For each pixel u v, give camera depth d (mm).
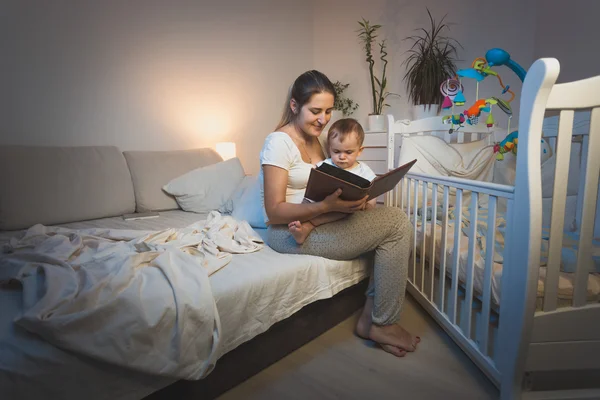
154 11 2432
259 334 1149
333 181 1005
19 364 668
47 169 1778
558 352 959
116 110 2299
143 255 1005
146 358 795
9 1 1832
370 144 2971
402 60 3227
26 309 759
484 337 1084
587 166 881
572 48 2121
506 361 971
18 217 1641
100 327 755
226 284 993
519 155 879
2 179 1637
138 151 2225
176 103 2619
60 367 707
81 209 1836
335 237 1210
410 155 1854
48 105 2014
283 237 1266
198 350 877
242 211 1771
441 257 1320
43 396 693
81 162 1910
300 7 3482
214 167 2273
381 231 1219
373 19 3348
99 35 2176
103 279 855
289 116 1390
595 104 846
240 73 3031
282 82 3404
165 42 2512
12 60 1870
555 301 936
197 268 989
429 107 2834
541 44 2461
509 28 2701
